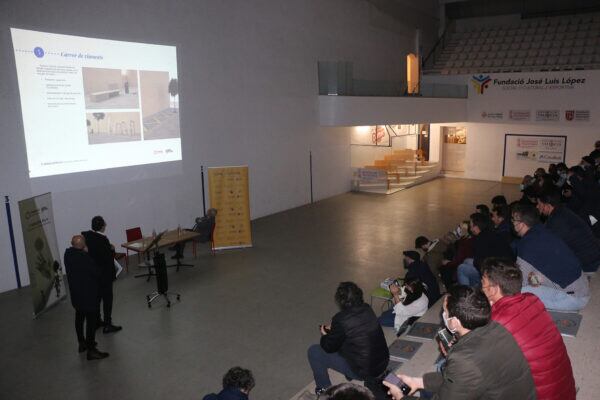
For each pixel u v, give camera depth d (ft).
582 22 66.39
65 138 29.14
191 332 22.75
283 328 23.06
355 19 54.60
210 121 38.75
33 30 27.02
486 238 19.60
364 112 49.21
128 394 17.94
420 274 21.89
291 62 46.06
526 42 67.05
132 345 21.58
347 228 41.01
